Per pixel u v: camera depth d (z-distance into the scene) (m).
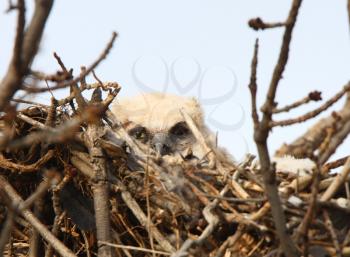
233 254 9.55
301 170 10.84
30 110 11.32
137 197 10.58
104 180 10.58
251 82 7.90
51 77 7.40
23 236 11.96
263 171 7.88
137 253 10.63
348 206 9.12
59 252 10.66
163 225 10.23
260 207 9.55
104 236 10.23
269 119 7.77
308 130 9.45
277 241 9.22
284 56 7.55
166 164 10.68
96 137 10.78
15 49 6.64
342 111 8.34
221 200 9.46
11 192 11.16
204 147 11.81
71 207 11.42
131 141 11.11
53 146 11.37
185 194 9.97
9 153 11.62
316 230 9.23
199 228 9.90
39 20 6.74
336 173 10.17
